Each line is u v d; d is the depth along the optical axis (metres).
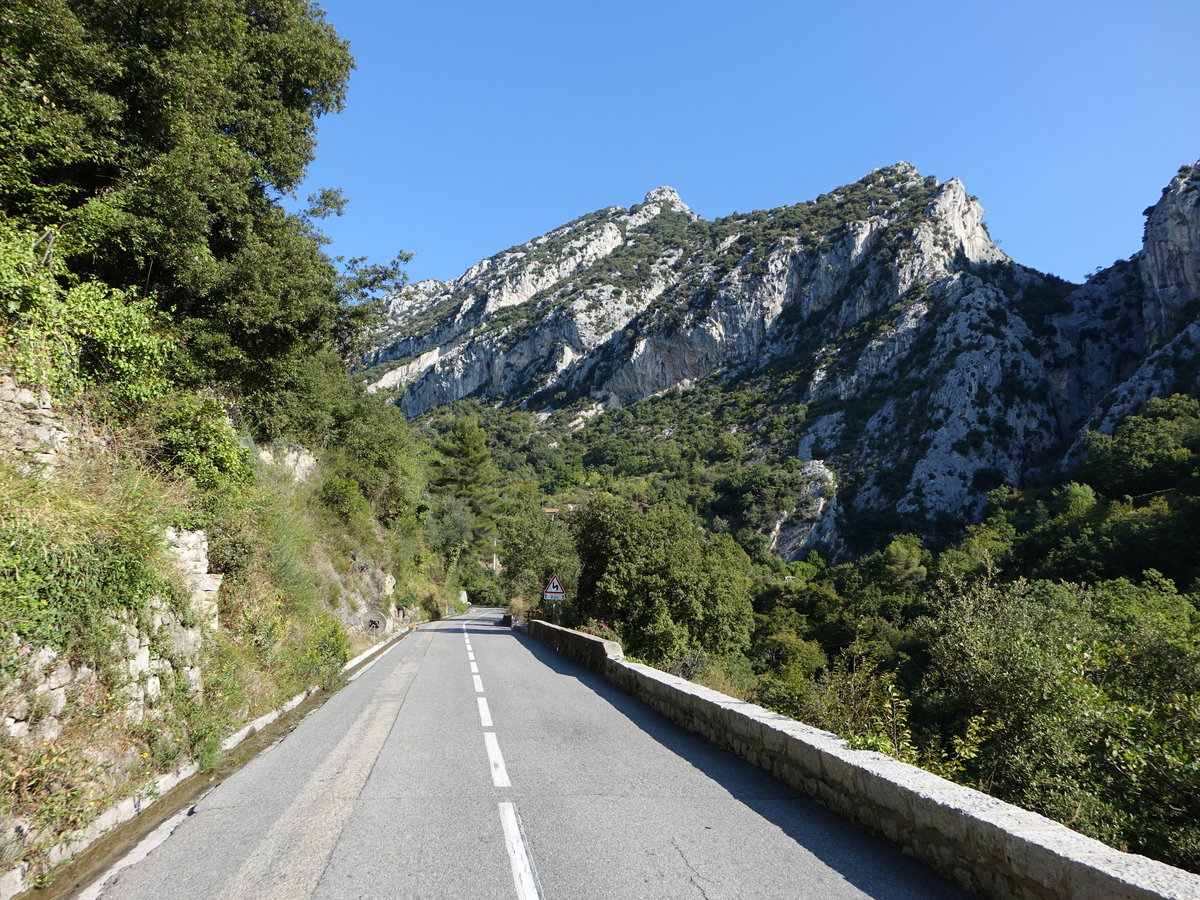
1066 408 104.75
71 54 8.62
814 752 4.93
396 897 3.26
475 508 75.12
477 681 11.70
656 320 176.88
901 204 159.88
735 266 175.62
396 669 13.68
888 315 132.25
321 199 16.20
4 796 3.65
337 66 15.30
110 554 5.25
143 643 5.73
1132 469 69.06
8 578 4.14
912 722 9.94
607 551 23.05
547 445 162.00
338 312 15.41
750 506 104.56
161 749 5.43
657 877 3.49
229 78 12.41
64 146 8.82
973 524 87.81
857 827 4.29
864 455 108.88
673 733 7.34
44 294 6.59
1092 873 2.57
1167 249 99.81
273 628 9.46
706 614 22.67
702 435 141.12
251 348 13.06
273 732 7.61
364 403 33.06
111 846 4.12
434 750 6.53
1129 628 10.23
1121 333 107.12
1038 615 9.73
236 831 4.31
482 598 71.75
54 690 4.43
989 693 8.50
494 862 3.71
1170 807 5.87
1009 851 3.04
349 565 23.17
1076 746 7.20
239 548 8.95
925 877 3.49
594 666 13.34
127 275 10.68
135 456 7.61
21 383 5.96
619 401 176.75
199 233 10.69
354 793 5.13
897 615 44.66
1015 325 111.81
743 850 3.88
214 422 9.01
